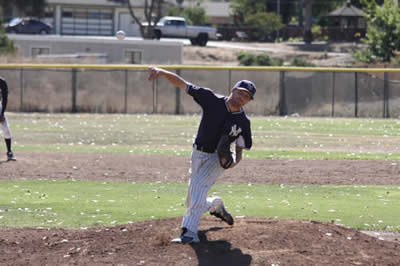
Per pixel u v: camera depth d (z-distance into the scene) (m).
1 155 51.16
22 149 55.44
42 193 35.28
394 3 145.38
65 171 43.38
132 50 144.50
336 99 96.38
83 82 97.75
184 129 74.88
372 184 39.50
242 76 97.44
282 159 50.72
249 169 45.16
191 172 21.89
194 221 21.38
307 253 20.36
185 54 169.38
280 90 97.00
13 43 138.12
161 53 144.88
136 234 23.05
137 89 97.62
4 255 21.52
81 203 32.41
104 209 30.84
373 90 95.38
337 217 29.27
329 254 20.39
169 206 31.81
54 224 27.20
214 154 21.55
